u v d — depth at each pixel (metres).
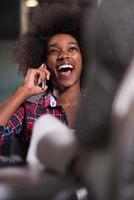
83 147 0.83
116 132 0.77
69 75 2.00
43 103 2.04
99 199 0.80
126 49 0.82
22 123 2.03
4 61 8.19
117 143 0.77
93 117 0.81
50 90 2.07
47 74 2.04
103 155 0.80
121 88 0.78
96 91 0.82
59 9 2.09
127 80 0.78
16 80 7.26
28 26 2.20
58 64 2.02
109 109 0.79
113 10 0.84
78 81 2.03
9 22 11.43
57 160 0.88
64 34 2.04
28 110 2.04
